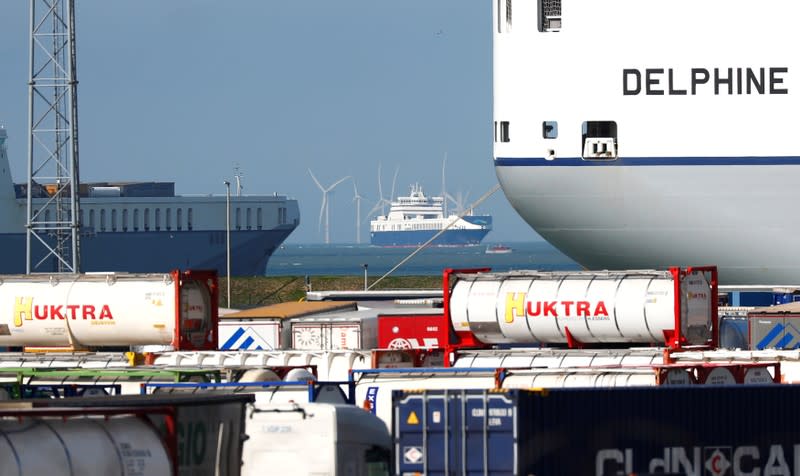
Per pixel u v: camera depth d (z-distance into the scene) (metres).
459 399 92.44
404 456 93.38
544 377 135.50
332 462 97.88
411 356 169.00
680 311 164.12
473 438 92.19
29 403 85.56
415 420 93.19
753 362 148.50
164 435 85.38
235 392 132.38
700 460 94.44
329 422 98.25
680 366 134.12
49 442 79.94
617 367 136.38
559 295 168.62
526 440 90.31
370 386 137.62
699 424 94.19
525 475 90.12
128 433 83.69
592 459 91.69
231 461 93.06
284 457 98.81
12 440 78.69
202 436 89.25
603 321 166.38
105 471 81.31
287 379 152.25
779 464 96.88
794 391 96.62
